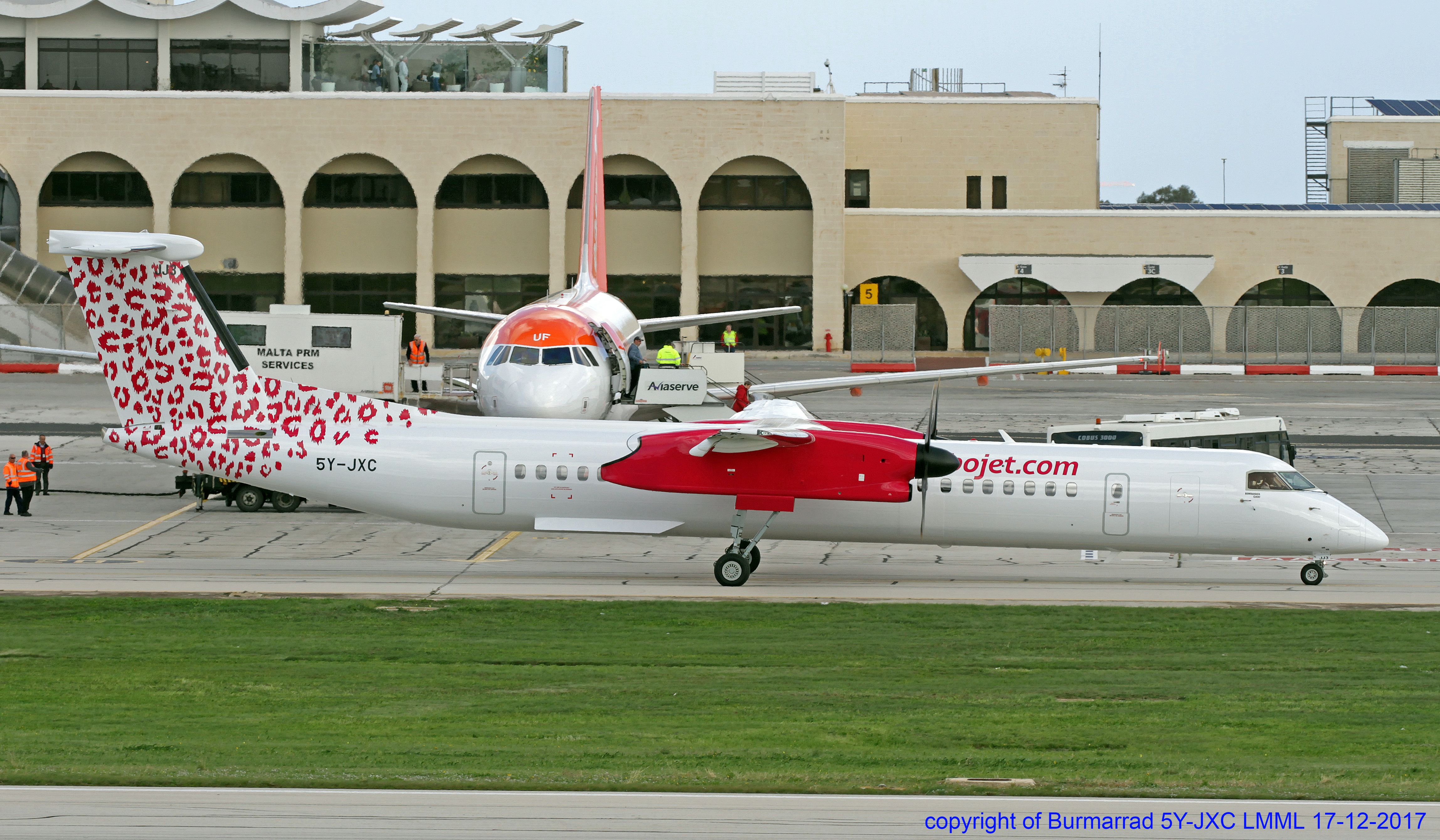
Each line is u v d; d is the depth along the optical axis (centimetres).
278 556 14188
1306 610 11769
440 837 5803
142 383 13175
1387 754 7275
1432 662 9812
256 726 7675
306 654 9825
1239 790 6569
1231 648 10256
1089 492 13000
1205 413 18562
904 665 9638
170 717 7900
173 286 13000
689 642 10369
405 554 14412
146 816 6019
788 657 9894
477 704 8338
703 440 12256
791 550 14825
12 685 8719
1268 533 12900
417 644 10212
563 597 12194
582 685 8938
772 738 7488
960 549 15050
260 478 13175
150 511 16862
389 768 6769
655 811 6156
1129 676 9294
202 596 11981
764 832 5903
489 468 13012
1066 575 13575
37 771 6644
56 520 16188
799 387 19400
